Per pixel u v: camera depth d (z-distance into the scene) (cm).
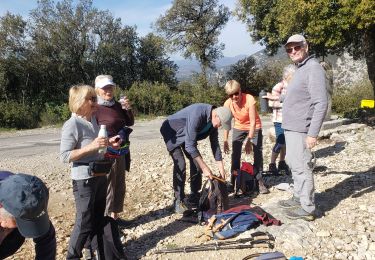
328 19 1598
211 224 488
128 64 3747
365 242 447
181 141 543
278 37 2466
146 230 523
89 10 3406
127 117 520
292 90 480
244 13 2619
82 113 412
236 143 643
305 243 449
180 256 445
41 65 3178
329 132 1102
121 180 514
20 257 466
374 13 1477
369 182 632
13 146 1509
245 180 616
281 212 513
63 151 395
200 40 3841
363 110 1614
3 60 2969
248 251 441
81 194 406
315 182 652
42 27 3234
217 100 3316
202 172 566
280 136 708
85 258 441
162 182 762
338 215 512
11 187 202
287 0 1825
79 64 3388
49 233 254
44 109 2692
